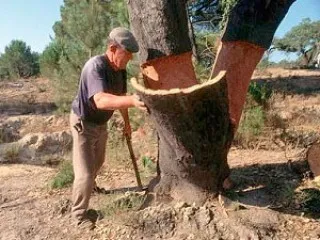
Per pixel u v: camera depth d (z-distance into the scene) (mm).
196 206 4055
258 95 7188
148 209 4066
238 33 3988
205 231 3834
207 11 13852
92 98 3867
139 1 3803
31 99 12836
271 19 3957
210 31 13375
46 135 7910
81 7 10227
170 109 3619
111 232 3990
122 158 5957
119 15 8711
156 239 3840
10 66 21594
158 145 4262
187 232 3850
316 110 9742
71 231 4125
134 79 3781
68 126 9219
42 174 6230
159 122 3797
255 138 6570
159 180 4320
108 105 3719
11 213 4699
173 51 3832
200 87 3527
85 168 4180
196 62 7887
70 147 7789
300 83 14945
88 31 10039
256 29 3973
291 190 4273
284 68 22641
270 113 7203
